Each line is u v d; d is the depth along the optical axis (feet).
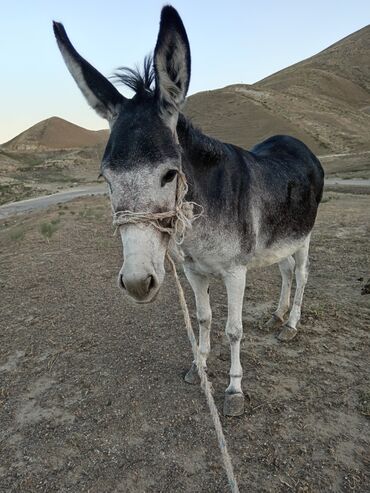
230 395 11.32
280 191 12.19
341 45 470.80
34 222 50.29
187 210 8.25
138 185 7.25
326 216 41.16
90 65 8.77
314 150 189.47
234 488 7.86
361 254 26.40
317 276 22.43
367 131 226.99
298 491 8.71
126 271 7.20
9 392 12.74
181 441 10.23
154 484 9.04
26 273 24.54
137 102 8.23
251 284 21.03
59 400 12.14
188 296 19.48
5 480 9.40
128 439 10.37
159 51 7.70
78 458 9.87
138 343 15.01
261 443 10.07
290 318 15.29
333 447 9.91
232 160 10.46
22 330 16.76
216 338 15.19
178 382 12.59
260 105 250.37
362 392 11.92
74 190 133.39
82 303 19.15
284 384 12.39
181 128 8.87
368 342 14.75
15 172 198.08
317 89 332.19
